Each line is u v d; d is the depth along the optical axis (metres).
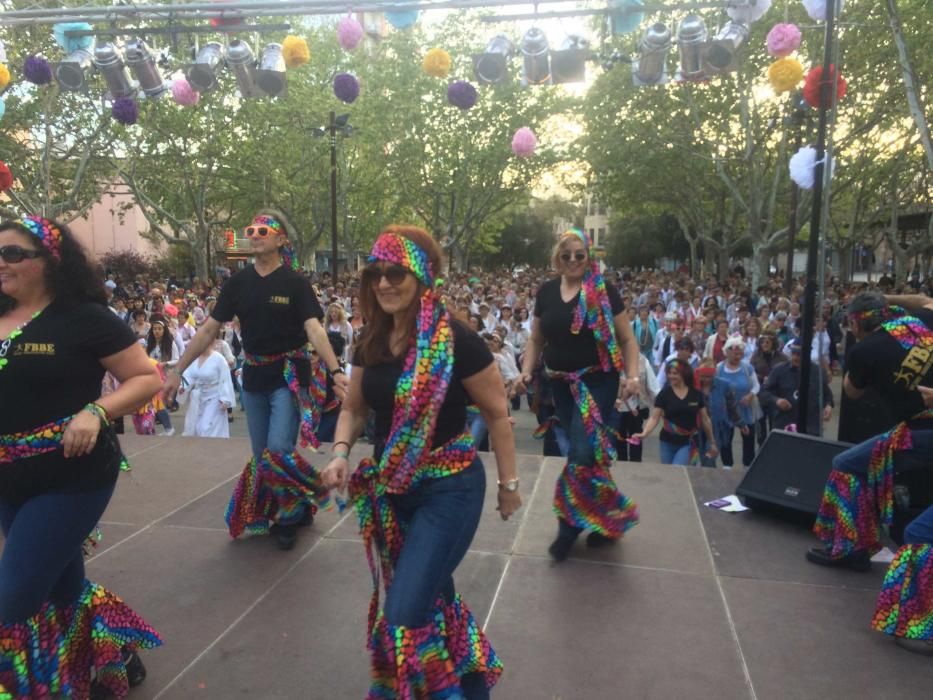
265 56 7.33
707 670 2.99
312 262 38.06
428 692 2.15
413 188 30.84
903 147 23.95
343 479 2.44
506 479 2.47
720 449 7.73
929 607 3.09
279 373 4.16
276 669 2.97
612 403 4.01
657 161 25.67
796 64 6.21
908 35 17.30
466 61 26.06
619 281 30.14
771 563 4.03
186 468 5.79
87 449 2.20
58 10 7.09
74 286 2.33
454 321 2.36
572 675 2.94
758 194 22.55
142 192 28.36
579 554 4.12
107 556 4.09
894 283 29.33
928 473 3.84
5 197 22.78
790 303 16.16
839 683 2.91
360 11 6.86
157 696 2.78
